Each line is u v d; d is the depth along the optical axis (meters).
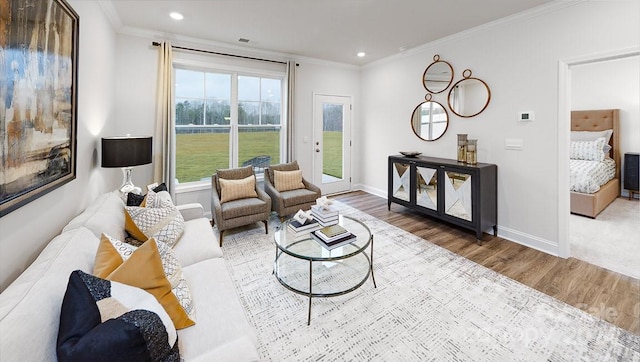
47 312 0.93
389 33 3.81
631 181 4.95
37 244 1.49
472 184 3.34
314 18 3.32
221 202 3.59
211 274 1.76
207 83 4.25
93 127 2.52
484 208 3.33
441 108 4.20
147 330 0.89
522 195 3.28
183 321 1.29
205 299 1.51
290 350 1.77
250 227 3.88
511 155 3.36
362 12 3.17
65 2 1.75
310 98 5.24
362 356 1.73
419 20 3.38
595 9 2.63
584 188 4.12
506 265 2.81
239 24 3.49
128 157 2.60
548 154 3.04
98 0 2.64
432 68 4.27
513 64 3.27
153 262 1.26
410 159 4.18
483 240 3.42
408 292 2.37
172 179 3.87
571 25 2.79
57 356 0.86
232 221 3.36
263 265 2.83
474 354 1.73
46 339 0.87
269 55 4.66
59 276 1.09
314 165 5.42
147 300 1.09
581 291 2.35
